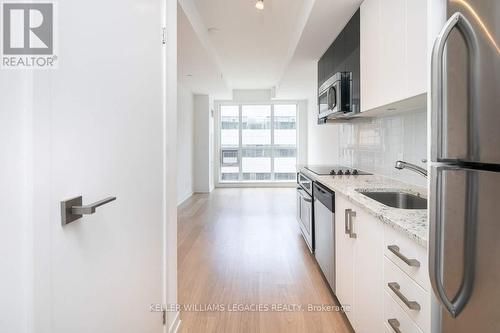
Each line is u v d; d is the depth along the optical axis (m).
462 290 0.74
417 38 1.48
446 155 0.79
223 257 3.06
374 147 2.94
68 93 0.80
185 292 2.33
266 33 3.73
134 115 1.21
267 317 1.98
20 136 0.66
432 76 0.82
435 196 0.83
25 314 0.67
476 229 0.70
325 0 2.28
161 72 1.53
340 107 2.63
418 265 1.04
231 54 4.62
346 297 1.88
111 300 1.03
